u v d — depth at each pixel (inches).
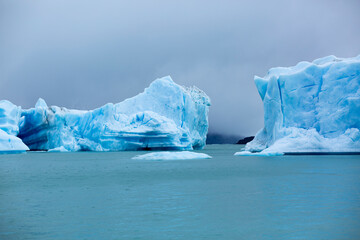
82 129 2357.3
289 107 1630.2
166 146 2204.7
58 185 615.8
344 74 1525.6
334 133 1498.5
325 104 1552.7
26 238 282.2
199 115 2677.2
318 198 443.2
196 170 905.5
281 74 1684.3
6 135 1918.1
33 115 2426.2
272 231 293.4
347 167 922.7
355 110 1456.7
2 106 2062.0
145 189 550.9
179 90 2415.1
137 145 2219.5
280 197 453.7
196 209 384.2
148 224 321.7
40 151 2436.0
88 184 627.2
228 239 273.7
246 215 352.5
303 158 1332.4
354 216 344.2
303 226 308.2
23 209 393.4
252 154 1694.1
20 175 815.7
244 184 597.9
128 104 2405.3
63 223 327.9
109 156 1733.5
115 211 378.9
